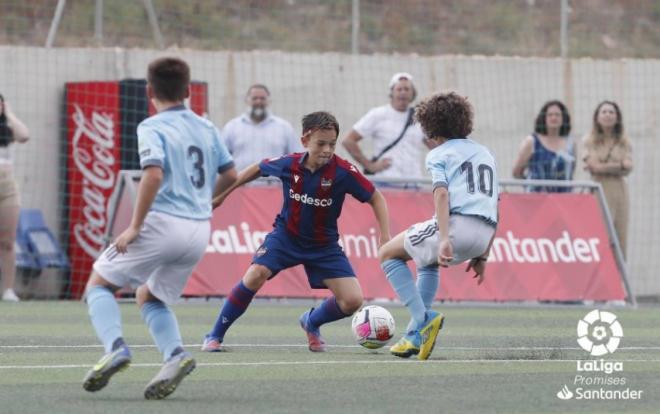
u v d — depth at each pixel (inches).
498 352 1016.9
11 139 1572.3
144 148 711.1
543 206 1641.2
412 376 839.1
